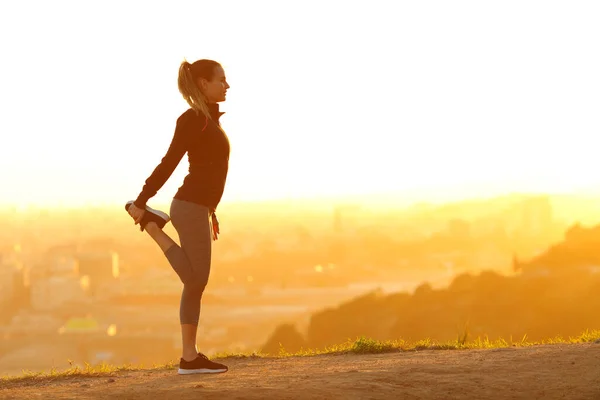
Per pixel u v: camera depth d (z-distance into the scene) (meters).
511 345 10.99
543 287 152.25
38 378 9.18
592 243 198.62
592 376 7.57
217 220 8.49
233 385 7.11
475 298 150.75
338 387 7.02
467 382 7.39
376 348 10.85
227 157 8.17
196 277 8.06
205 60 8.11
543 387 7.24
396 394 6.91
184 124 7.91
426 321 147.38
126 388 7.20
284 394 6.68
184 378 7.89
